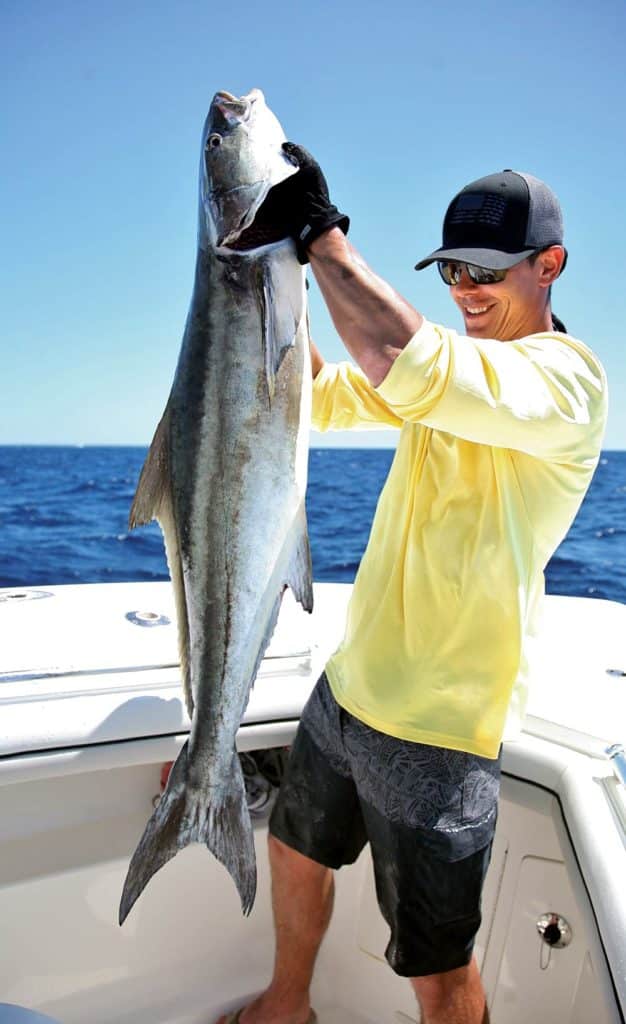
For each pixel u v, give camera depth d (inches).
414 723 69.7
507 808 82.6
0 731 74.2
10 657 84.6
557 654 103.8
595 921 61.4
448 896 69.4
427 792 69.2
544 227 68.9
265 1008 85.0
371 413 85.7
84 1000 83.4
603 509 697.6
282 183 61.9
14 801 83.3
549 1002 78.9
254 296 64.7
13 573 441.1
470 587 68.2
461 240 69.8
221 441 67.9
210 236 65.3
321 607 117.8
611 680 94.3
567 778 74.2
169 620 99.0
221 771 71.7
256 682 88.5
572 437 62.4
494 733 69.1
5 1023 59.4
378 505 78.2
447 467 69.5
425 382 56.6
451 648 69.1
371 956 91.7
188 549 70.2
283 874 83.3
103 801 86.7
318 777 79.0
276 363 64.7
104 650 87.8
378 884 74.2
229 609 70.0
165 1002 86.4
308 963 84.7
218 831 71.6
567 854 70.2
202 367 67.7
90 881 82.7
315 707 80.4
